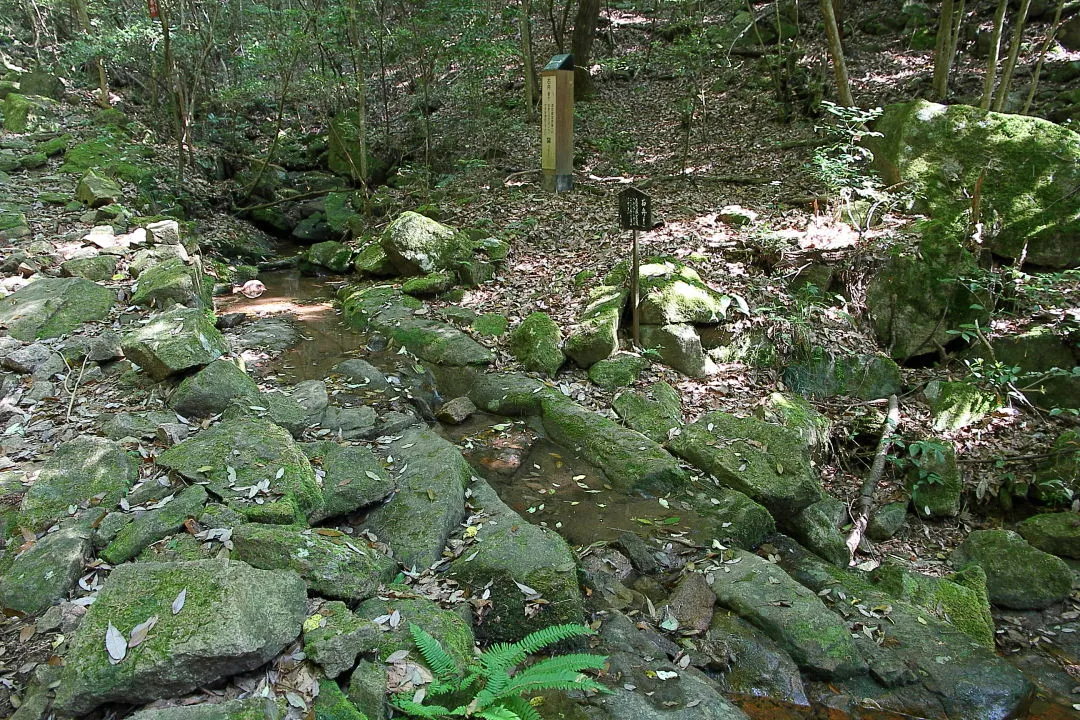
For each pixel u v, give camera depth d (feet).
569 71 29.50
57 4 43.70
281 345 19.01
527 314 20.10
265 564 9.29
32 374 15.11
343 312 21.80
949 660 10.41
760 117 38.47
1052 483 15.97
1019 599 13.30
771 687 9.64
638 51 49.26
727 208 24.66
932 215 22.41
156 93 39.99
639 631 9.98
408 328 19.51
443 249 22.53
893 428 17.48
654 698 8.79
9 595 8.91
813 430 16.60
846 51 41.06
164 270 19.47
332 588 9.07
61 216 24.94
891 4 43.62
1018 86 33.35
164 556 9.47
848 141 27.25
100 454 11.43
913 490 16.29
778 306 19.56
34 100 37.19
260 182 36.29
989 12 39.19
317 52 37.19
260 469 11.18
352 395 16.03
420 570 10.38
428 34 30.96
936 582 12.73
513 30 43.01
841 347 19.17
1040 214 21.18
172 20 38.52
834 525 14.35
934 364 20.54
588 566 11.28
